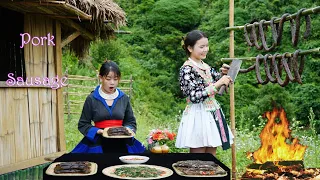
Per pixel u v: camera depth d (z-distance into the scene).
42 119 5.50
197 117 4.09
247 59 4.66
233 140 4.59
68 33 6.27
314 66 14.95
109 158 3.51
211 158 3.52
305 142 7.76
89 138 4.02
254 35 4.57
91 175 2.94
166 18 23.22
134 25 24.77
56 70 5.76
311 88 14.34
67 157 3.52
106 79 4.19
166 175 2.93
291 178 3.34
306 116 14.28
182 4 22.97
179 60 22.42
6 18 4.94
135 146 4.31
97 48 20.28
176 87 21.62
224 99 16.56
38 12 5.19
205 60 18.89
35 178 5.17
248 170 3.52
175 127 10.73
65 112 13.48
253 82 16.95
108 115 4.21
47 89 5.62
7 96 4.90
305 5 17.98
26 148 5.18
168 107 20.25
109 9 5.73
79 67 18.55
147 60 23.08
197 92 4.00
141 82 21.02
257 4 18.92
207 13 23.05
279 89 14.00
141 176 2.91
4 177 4.69
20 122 5.10
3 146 4.81
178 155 3.63
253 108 14.09
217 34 20.67
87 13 5.24
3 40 4.90
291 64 4.21
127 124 4.39
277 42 4.25
